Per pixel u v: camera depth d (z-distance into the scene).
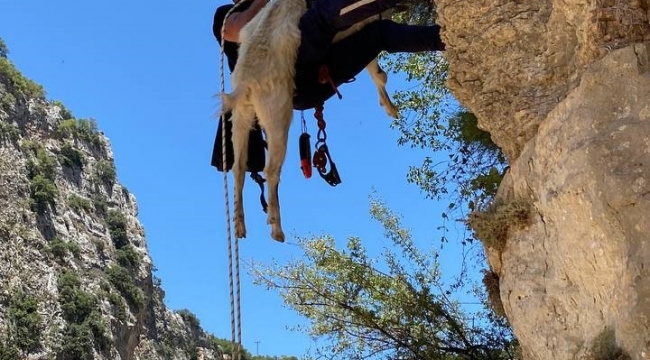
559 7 4.93
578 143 4.27
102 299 98.31
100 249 110.19
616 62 4.22
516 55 5.19
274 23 5.61
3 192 96.88
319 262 12.50
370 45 5.77
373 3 5.24
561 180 4.36
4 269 87.62
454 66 5.54
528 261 4.63
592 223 4.03
